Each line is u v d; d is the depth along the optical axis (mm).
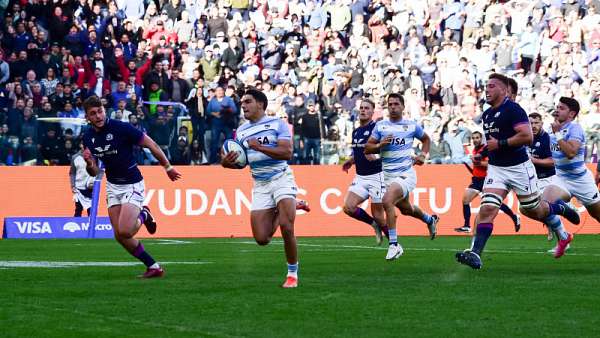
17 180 55156
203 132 57250
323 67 64562
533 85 67688
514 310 19875
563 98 35312
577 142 35000
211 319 18688
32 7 61375
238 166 24734
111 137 26719
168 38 65312
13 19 60250
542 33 70188
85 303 21219
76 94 58938
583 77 68812
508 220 57656
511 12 71500
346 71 64312
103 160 26953
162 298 22031
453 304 20812
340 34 69125
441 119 59844
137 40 63406
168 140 56438
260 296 22328
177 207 56344
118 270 30281
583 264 32125
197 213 56531
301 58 64750
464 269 30094
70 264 33156
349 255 37531
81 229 55000
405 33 70000
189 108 59094
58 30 61281
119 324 18078
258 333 17000
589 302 21188
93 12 63625
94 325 17984
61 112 56531
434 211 57375
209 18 66188
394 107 36250
